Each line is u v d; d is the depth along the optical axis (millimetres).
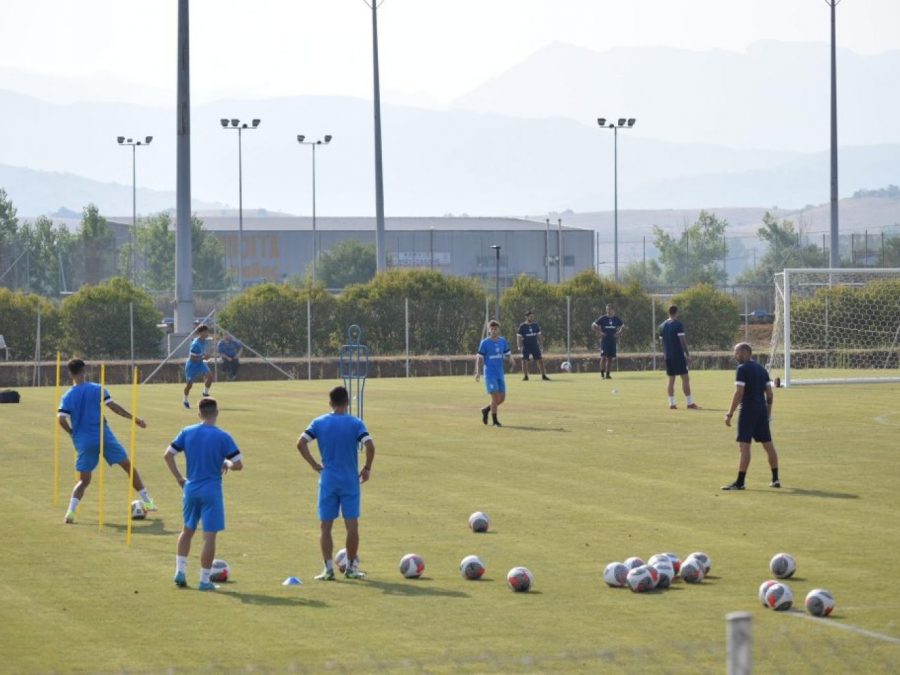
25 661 20844
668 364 65500
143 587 26438
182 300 104312
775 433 54031
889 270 82625
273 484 40812
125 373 98562
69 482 41906
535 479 41406
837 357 107000
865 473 42531
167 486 40719
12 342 103875
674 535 31844
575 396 74438
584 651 21203
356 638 22219
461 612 24078
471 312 112875
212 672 19906
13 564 28812
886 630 22562
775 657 20828
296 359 104688
